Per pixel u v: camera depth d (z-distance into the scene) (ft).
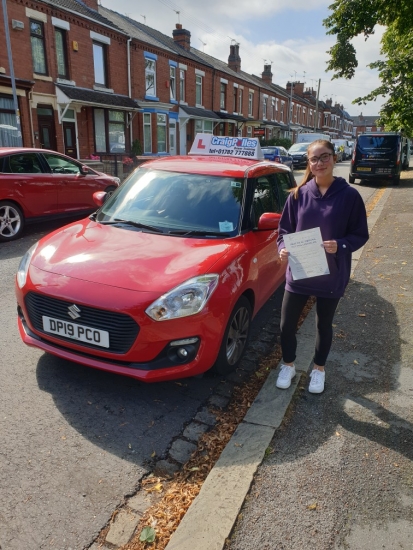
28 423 9.61
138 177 14.74
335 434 9.44
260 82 137.69
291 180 18.45
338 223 9.46
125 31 67.72
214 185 13.70
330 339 10.66
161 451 9.00
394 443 9.20
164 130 79.51
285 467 8.45
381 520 7.34
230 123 109.09
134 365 9.75
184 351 9.84
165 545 6.88
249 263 11.88
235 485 7.93
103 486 8.02
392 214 34.68
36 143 51.80
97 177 31.19
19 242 25.96
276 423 9.64
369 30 27.04
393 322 14.97
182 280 9.95
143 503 7.70
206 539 6.88
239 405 10.67
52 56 53.31
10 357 12.30
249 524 7.20
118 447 9.05
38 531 7.05
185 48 95.20
